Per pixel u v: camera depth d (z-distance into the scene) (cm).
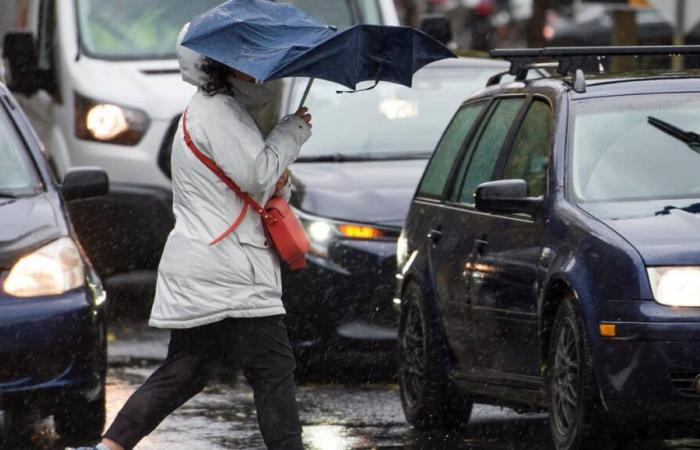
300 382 3566
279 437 2198
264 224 2184
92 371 2722
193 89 4531
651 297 2281
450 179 3027
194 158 2166
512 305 2609
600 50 2791
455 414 2934
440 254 2923
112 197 4475
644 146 2600
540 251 2523
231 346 2200
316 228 3491
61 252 2761
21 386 2658
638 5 5456
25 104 4766
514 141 2812
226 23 2145
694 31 6103
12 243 2738
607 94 2692
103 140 4497
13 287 2684
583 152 2597
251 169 2138
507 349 2638
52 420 3061
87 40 4669
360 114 3988
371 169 3753
